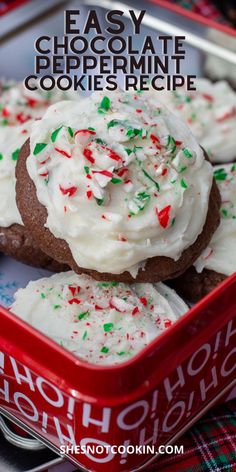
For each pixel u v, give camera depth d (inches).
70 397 10.5
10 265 13.6
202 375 11.6
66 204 11.4
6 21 16.8
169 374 10.7
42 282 12.6
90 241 11.4
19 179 12.2
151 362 10.4
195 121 15.2
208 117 15.3
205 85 16.2
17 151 13.6
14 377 11.3
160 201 11.5
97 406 10.4
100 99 12.5
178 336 10.6
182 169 11.8
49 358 10.5
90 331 11.8
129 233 11.4
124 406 10.4
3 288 13.3
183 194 11.6
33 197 11.9
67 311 12.0
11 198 13.1
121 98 12.6
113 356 11.4
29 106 15.5
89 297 12.2
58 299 12.2
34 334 10.4
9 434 12.2
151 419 11.0
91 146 11.6
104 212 11.4
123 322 11.9
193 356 11.0
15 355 10.9
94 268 11.6
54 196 11.5
